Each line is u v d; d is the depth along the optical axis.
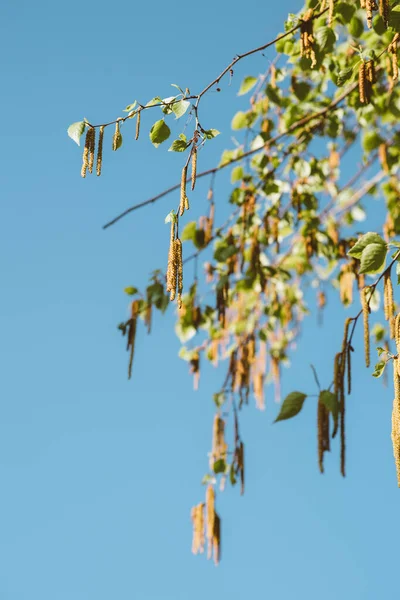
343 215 8.83
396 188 8.62
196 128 4.48
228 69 4.76
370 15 3.92
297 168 7.65
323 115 6.97
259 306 9.11
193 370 8.38
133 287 7.08
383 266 4.22
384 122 8.04
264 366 8.59
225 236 7.65
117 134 4.57
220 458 7.15
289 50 6.33
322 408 4.50
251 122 7.34
